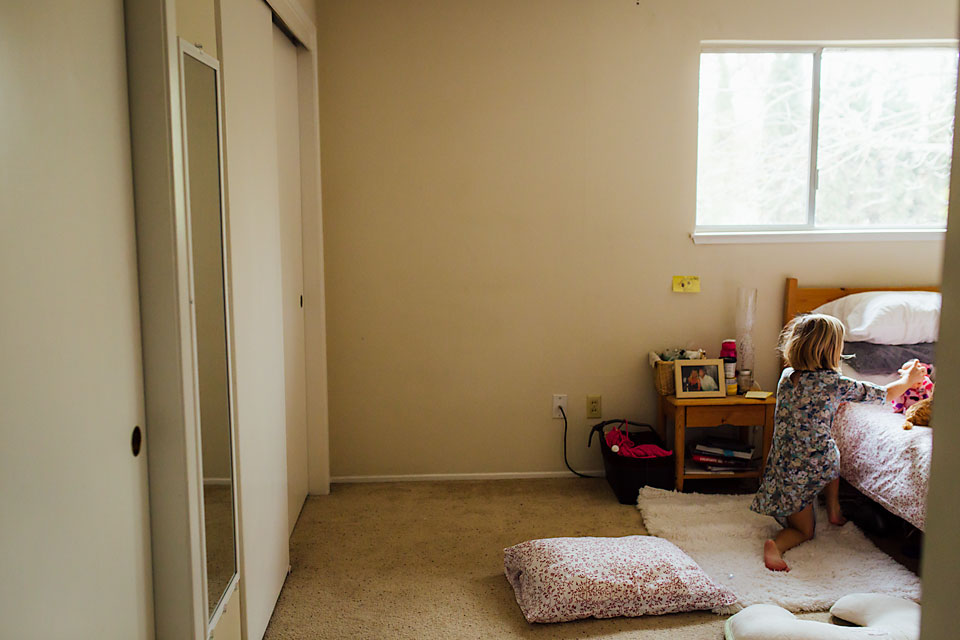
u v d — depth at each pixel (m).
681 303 3.48
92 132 1.21
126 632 1.33
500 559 2.69
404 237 3.38
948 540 0.65
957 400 0.63
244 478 1.93
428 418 3.48
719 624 2.24
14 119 0.98
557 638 2.17
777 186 3.52
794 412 2.71
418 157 3.34
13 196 0.98
